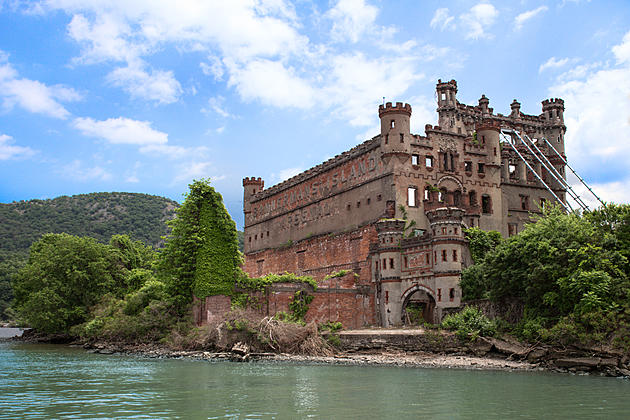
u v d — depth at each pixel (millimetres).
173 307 71562
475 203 81125
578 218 56531
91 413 28891
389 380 40281
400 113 78062
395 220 70562
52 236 99750
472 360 50469
